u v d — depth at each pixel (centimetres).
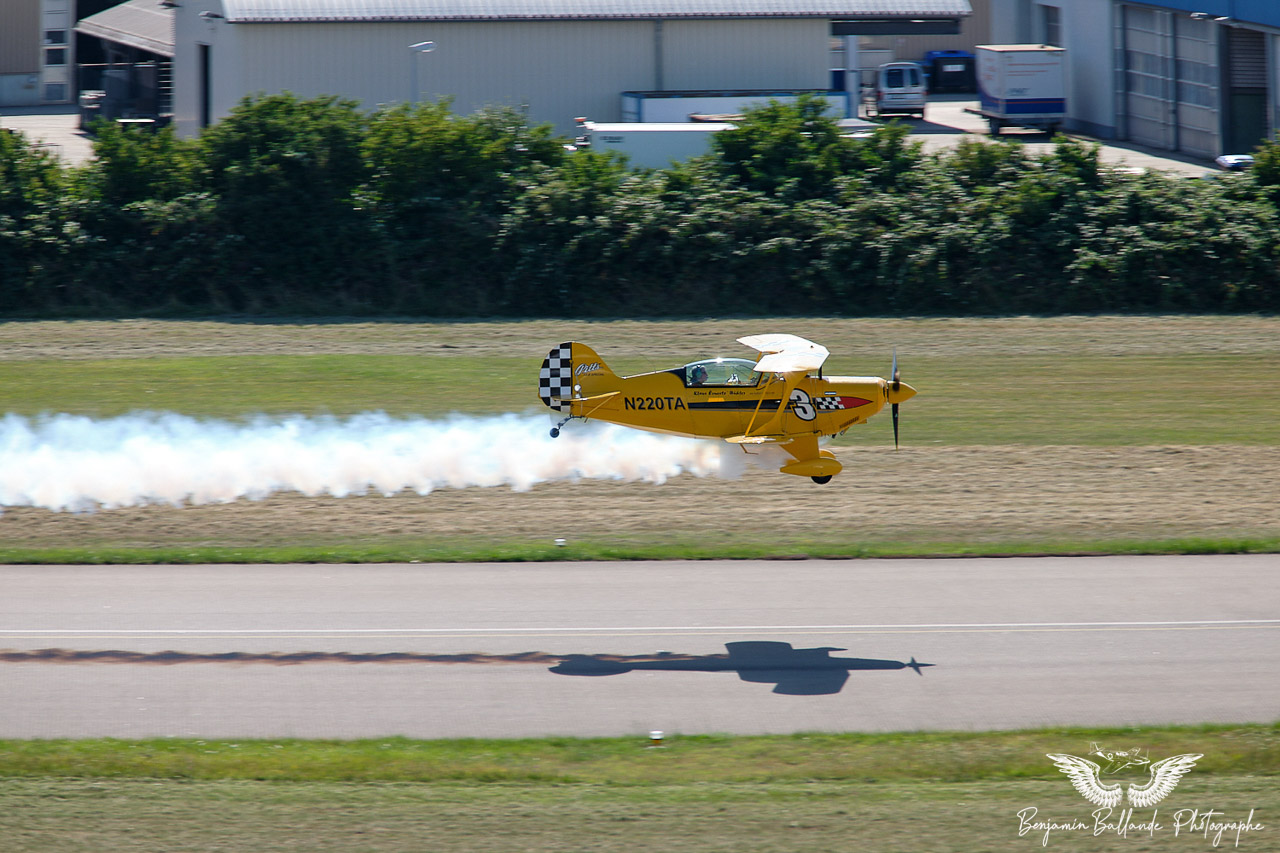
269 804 3941
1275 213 13538
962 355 11431
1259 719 4672
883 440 8875
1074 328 12462
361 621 5569
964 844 3731
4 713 4603
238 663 5094
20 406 9356
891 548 6638
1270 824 3878
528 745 4431
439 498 7588
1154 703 4812
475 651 5262
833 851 3672
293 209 13288
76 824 3784
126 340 11700
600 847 3688
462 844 3700
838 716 4703
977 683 4997
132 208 13250
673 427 6912
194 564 6325
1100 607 5806
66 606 5688
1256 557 6525
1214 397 10050
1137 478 7994
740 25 19512
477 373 10650
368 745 4406
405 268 13325
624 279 13250
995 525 7088
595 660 5191
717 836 3756
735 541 6794
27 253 12925
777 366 6712
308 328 12338
